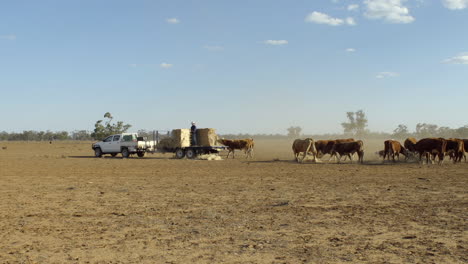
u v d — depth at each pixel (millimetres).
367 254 7203
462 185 16188
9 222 9922
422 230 8945
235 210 11312
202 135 34781
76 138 123000
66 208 11711
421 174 20578
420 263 6688
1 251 7520
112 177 19938
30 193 14641
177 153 34781
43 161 32250
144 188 15867
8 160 33594
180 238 8375
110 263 6793
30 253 7375
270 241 8102
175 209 11492
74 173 22047
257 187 16016
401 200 12836
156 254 7273
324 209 11414
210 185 16703
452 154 27875
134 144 36250
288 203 12305
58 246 7836
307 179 18703
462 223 9586
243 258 7000
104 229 9180
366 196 13664
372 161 30000
